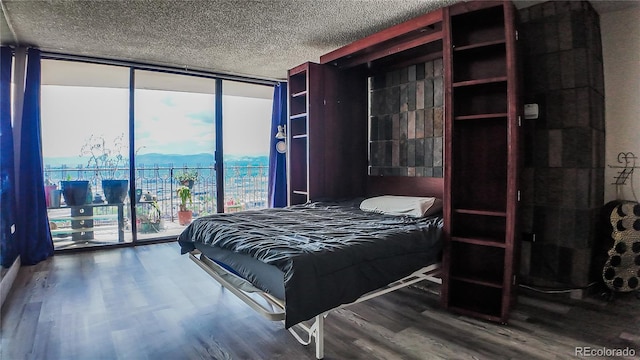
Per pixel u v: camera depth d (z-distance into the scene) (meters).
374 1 2.81
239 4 2.84
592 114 2.76
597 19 2.92
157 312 2.53
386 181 3.92
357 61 3.71
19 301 2.71
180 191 5.11
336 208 3.49
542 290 2.89
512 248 2.30
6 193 3.36
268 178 5.83
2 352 1.97
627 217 2.73
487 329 2.26
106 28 3.33
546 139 2.90
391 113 3.86
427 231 2.46
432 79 3.42
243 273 2.08
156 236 4.88
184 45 3.87
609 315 2.45
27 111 3.79
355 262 1.92
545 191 2.92
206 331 2.25
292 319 1.61
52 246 4.00
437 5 2.87
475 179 2.72
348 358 1.91
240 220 2.82
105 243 4.47
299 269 1.69
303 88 4.29
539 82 2.92
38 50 3.89
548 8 2.86
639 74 2.83
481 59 2.66
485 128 2.68
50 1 2.74
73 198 4.39
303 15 3.06
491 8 2.39
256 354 1.97
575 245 2.79
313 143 3.84
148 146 4.80
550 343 2.07
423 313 2.51
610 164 3.00
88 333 2.21
